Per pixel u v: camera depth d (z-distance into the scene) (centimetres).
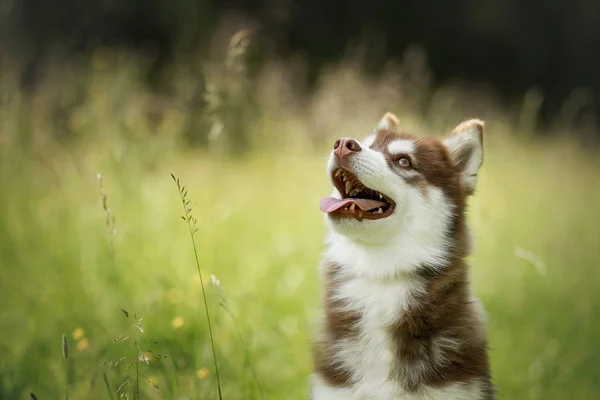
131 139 1093
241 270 832
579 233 1107
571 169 1507
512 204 1169
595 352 778
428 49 2411
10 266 809
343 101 1312
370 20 2288
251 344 660
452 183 547
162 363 557
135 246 852
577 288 903
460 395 476
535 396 662
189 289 728
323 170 1195
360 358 501
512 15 2570
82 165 1051
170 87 1586
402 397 481
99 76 1266
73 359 579
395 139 555
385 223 504
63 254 830
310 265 885
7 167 1023
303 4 2184
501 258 941
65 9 1933
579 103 2092
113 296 732
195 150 1241
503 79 2511
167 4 1992
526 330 810
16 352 648
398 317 503
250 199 1073
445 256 516
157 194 978
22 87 1466
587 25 2664
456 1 2505
